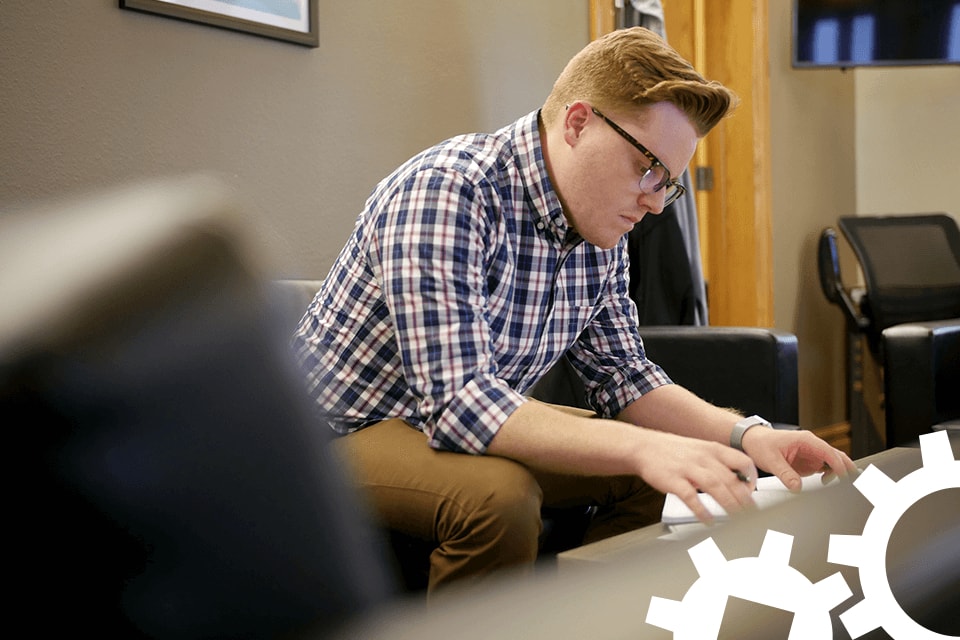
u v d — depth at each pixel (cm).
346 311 139
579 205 138
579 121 136
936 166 463
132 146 188
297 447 14
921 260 413
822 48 415
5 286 12
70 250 12
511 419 119
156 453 13
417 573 130
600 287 155
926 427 232
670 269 275
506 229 138
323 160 226
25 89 172
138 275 12
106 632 13
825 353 446
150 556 13
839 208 461
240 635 14
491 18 274
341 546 15
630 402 154
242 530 14
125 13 186
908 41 419
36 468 12
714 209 399
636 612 21
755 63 388
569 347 156
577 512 158
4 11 169
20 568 12
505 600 18
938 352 233
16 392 12
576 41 307
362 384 140
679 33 393
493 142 143
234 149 207
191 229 13
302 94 221
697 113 133
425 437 131
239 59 207
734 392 227
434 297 124
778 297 410
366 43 237
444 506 121
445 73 259
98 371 12
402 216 128
